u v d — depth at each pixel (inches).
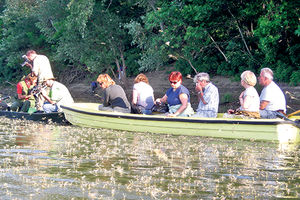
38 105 649.6
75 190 253.0
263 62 1267.2
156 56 1433.3
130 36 1702.8
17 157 341.7
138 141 451.5
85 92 1663.4
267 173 304.7
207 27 1245.7
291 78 1141.1
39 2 1910.7
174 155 367.2
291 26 1072.8
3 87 2059.5
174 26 1242.0
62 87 651.5
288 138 470.0
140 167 316.8
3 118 641.0
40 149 382.6
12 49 2053.4
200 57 1445.6
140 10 1705.2
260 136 479.2
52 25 1936.5
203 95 530.0
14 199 232.7
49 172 294.7
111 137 481.1
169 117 516.4
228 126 491.2
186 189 259.6
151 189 257.1
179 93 528.1
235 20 1243.8
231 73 1328.7
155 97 1277.1
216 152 388.5
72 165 318.0
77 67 1852.9
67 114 619.2
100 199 237.0
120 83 1622.8
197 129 508.1
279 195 249.9
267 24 1023.6
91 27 1638.8
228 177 291.6
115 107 575.5
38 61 647.1
